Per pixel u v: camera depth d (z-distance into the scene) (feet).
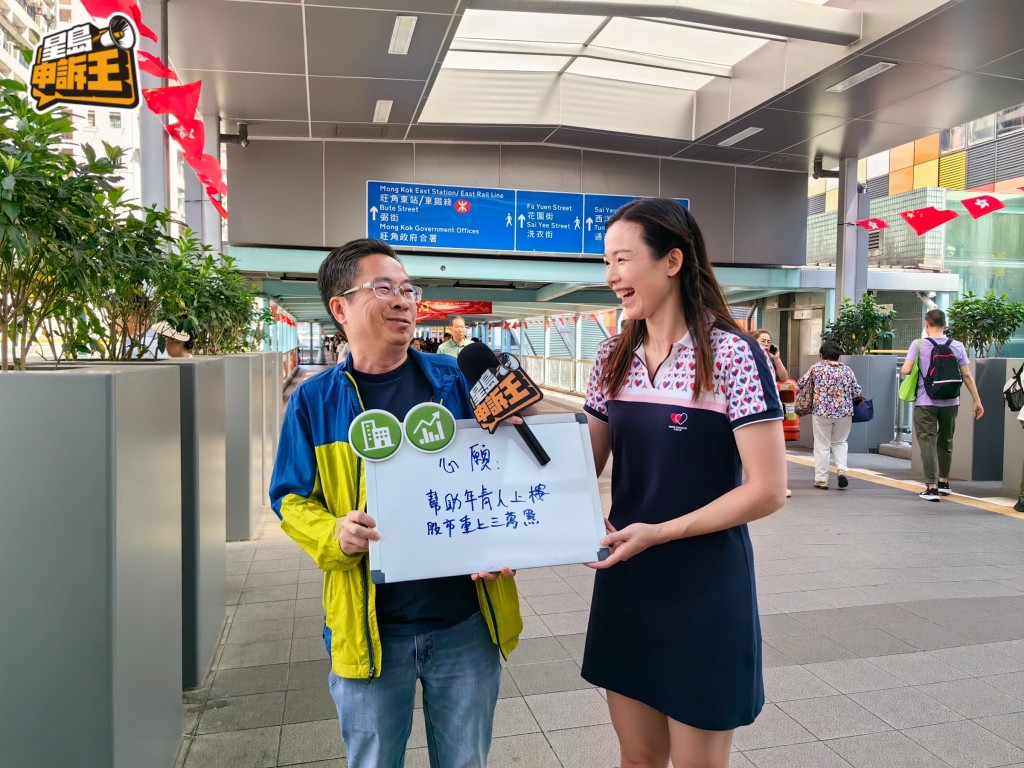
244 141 35.60
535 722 8.99
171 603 7.77
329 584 5.24
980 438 24.59
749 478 5.00
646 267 5.23
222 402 11.78
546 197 40.78
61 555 5.58
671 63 34.06
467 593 5.39
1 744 5.62
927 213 29.50
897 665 10.58
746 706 5.22
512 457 5.05
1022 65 28.17
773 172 44.68
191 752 8.25
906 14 24.82
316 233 38.52
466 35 31.63
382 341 5.24
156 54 21.38
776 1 25.27
